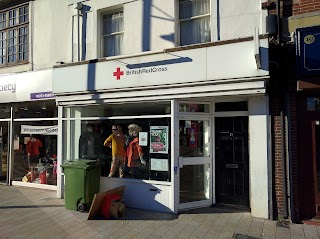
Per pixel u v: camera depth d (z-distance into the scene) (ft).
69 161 23.47
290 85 20.13
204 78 20.61
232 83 19.93
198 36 23.75
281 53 20.18
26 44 32.09
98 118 26.14
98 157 26.07
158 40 24.23
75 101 26.37
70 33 28.35
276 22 20.18
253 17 21.18
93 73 25.02
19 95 30.45
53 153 29.45
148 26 24.71
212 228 18.61
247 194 22.62
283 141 20.11
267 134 20.52
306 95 20.17
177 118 22.27
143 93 22.97
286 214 19.79
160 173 22.80
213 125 23.73
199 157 23.13
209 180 23.47
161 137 22.93
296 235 17.48
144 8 24.97
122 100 24.00
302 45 18.89
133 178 24.06
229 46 19.92
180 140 22.61
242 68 19.49
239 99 22.53
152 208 22.66
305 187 19.95
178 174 22.15
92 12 27.43
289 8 20.35
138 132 24.21
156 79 22.31
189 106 23.02
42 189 29.63
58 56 29.27
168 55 21.91
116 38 27.20
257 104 20.85
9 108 32.71
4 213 21.54
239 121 23.18
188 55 21.22
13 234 17.52
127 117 24.64
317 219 19.54
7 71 32.86
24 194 27.53
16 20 33.24
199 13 23.79
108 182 24.91
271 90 20.59
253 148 20.86
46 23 30.45
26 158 31.42
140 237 17.19
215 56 20.33
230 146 23.41
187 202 22.50
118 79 23.86
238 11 21.61
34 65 30.91
